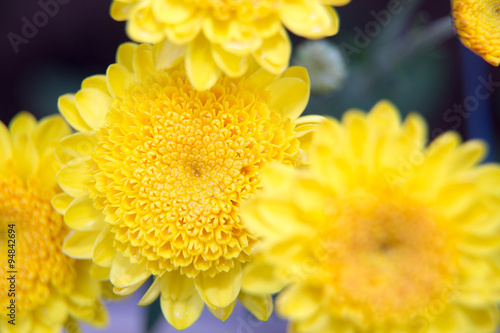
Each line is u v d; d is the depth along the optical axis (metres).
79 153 0.27
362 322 0.24
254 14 0.25
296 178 0.24
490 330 0.25
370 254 0.25
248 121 0.26
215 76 0.25
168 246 0.26
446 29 0.31
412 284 0.24
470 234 0.24
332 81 0.32
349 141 0.24
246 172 0.26
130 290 0.27
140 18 0.25
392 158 0.24
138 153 0.26
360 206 0.24
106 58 0.35
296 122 0.26
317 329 0.24
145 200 0.26
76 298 0.27
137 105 0.26
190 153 0.26
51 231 0.27
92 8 0.35
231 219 0.26
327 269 0.24
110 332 0.36
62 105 0.27
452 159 0.24
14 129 0.27
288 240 0.24
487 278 0.24
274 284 0.24
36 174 0.27
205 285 0.27
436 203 0.24
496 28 0.27
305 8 0.25
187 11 0.25
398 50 0.33
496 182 0.24
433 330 0.25
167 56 0.26
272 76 0.26
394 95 0.34
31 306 0.27
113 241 0.26
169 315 0.27
